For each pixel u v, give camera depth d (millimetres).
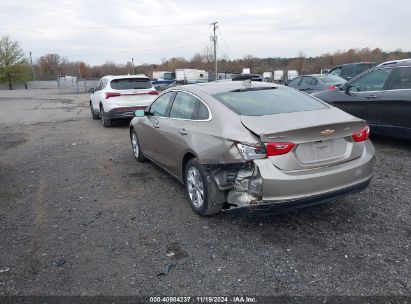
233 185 3875
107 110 11711
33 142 9859
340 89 8359
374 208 4535
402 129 6930
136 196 5316
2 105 25422
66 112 18422
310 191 3660
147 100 11922
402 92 6867
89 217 4645
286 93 4777
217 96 4520
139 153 7004
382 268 3299
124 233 4172
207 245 3820
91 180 6172
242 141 3662
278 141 3576
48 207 5023
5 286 3260
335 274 3240
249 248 3725
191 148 4395
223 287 3135
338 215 4379
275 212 3668
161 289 3145
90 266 3527
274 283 3156
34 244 3992
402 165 6227
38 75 91750
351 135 3947
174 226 4281
